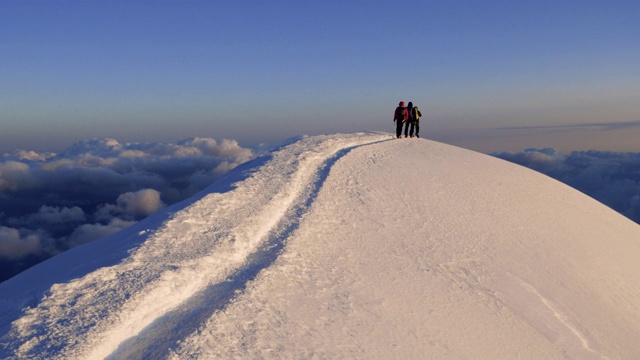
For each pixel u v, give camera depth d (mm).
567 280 13711
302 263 10805
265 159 19734
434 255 12727
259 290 9219
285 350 7508
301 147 21688
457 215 15711
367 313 9188
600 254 16219
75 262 12719
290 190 15539
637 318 13445
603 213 20406
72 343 7074
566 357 9992
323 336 8117
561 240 16078
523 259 13984
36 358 6777
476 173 20344
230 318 8133
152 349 7324
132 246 11188
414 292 10531
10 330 7633
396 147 23406
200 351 7152
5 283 14562
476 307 10664
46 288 9102
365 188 16625
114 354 7230
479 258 13172
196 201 14047
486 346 9320
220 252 10695
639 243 18578
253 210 13578
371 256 11906
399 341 8539
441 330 9328
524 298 11766
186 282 9312
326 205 14648
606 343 11328
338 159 19766
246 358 7152
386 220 14352
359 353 7879
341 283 10188
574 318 11820
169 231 11867
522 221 16609
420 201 16188
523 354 9539
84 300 8438
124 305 8117
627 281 15234
